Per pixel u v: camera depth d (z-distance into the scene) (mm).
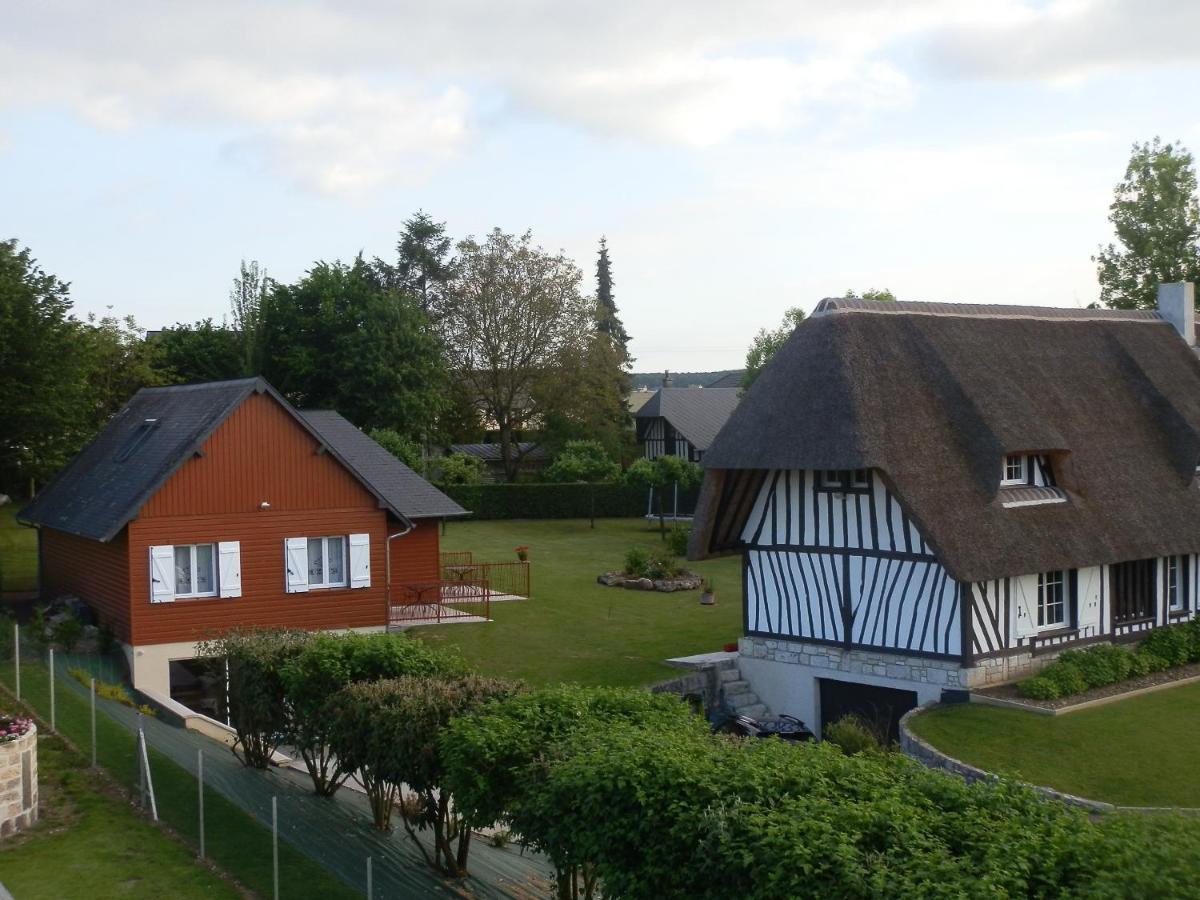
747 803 8664
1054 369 26141
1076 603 23797
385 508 28484
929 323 25203
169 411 29844
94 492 28875
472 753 10938
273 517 27000
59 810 15156
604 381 65938
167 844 14055
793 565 24781
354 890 12789
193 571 26172
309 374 54562
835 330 24047
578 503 57812
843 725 20250
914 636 22672
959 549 21375
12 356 31656
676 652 27406
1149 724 20016
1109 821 8023
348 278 55969
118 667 25375
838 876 7703
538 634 29375
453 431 68938
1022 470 23891
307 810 15055
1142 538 24000
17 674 20641
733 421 24516
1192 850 7207
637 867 9164
